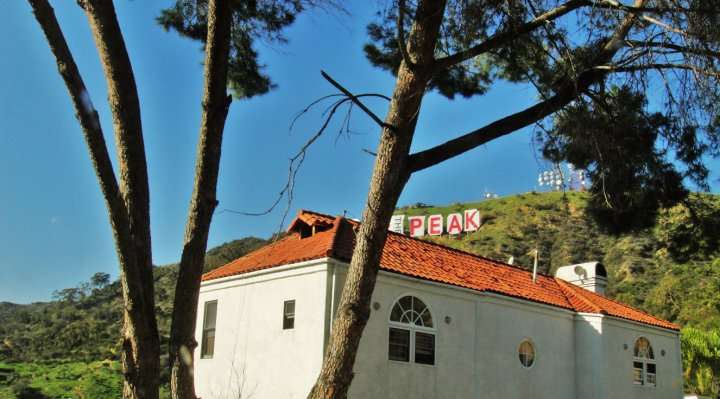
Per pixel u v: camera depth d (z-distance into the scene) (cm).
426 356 1650
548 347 2034
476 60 1171
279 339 1570
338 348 746
